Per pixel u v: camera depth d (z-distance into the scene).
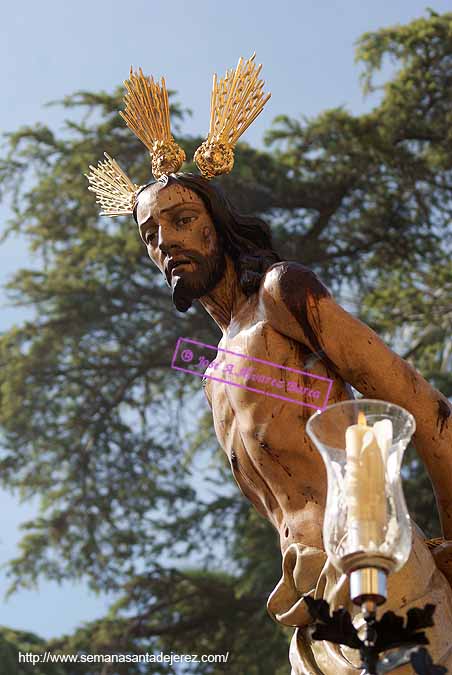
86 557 23.78
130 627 22.75
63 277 25.42
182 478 24.64
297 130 24.73
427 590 5.65
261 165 24.61
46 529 24.27
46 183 25.36
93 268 25.50
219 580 23.19
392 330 23.02
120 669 22.23
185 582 23.39
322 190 24.66
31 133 25.20
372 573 4.52
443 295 23.77
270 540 21.59
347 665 5.56
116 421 25.11
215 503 23.47
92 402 25.08
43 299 25.16
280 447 5.98
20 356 25.06
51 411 25.02
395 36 24.50
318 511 5.90
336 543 4.57
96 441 25.05
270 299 6.12
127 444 24.88
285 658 21.86
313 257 24.47
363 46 24.61
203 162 6.60
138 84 6.79
